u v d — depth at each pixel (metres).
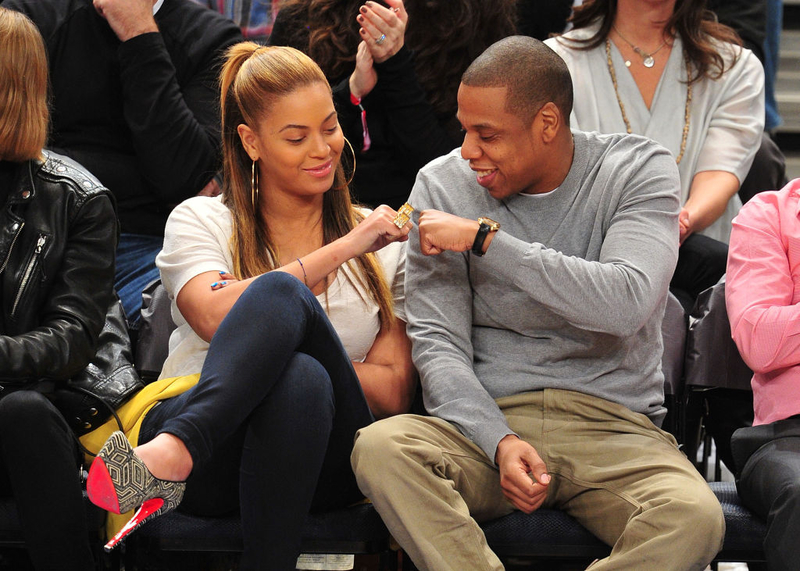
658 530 7.07
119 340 8.71
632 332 7.85
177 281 8.30
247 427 7.25
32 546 7.54
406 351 8.70
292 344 7.16
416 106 10.72
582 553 7.79
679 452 7.99
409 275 8.57
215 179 11.08
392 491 7.23
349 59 11.03
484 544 7.27
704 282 10.30
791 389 8.28
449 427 7.81
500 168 8.06
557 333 8.29
